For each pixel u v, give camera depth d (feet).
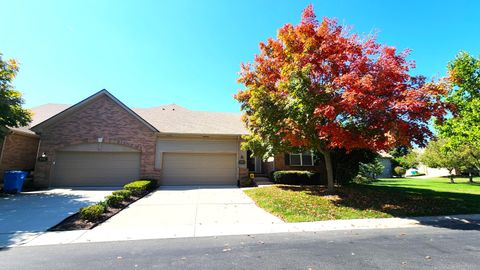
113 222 24.63
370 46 32.96
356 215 27.91
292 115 31.30
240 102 43.19
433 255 15.55
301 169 61.62
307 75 30.35
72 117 53.83
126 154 54.65
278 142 38.93
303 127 33.04
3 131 41.70
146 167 54.34
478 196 40.09
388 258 14.97
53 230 21.71
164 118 64.08
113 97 55.36
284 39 34.86
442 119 27.30
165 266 13.74
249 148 48.39
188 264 14.02
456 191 47.57
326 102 29.32
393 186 57.26
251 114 42.55
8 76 41.29
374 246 17.44
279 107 32.30
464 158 72.33
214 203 34.88
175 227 22.89
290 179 55.36
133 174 54.24
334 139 30.37
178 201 36.24
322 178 58.03
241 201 36.55
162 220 25.55
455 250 16.58
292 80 30.30
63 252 16.15
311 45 32.71
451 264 14.02
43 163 51.24
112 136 54.34
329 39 33.19
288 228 22.77
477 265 13.89
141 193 41.60
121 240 18.97
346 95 26.81
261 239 19.25
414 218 26.96
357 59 32.42
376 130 29.30
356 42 34.04
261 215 28.04
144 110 69.97
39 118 63.26
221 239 19.27
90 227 22.53
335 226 23.59
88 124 54.03
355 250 16.52
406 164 125.59
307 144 36.04
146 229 22.20
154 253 15.97
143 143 55.16
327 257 15.14
